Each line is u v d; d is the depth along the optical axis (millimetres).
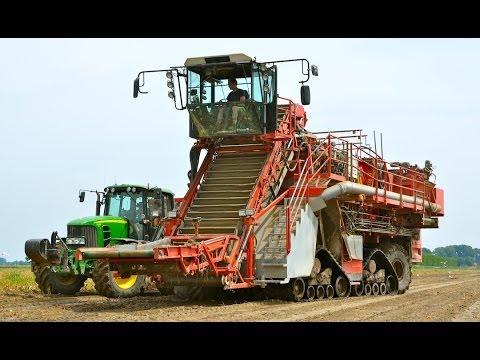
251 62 15305
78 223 18781
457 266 103812
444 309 13875
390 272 20094
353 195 17219
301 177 16125
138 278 17500
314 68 14945
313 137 17219
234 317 11719
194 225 14672
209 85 15727
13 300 16344
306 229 15484
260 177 15336
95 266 16797
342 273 17094
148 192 19906
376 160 19406
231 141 16578
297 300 15289
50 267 18953
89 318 11625
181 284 14164
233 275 14133
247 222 14625
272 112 15602
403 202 20594
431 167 23328
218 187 15922
